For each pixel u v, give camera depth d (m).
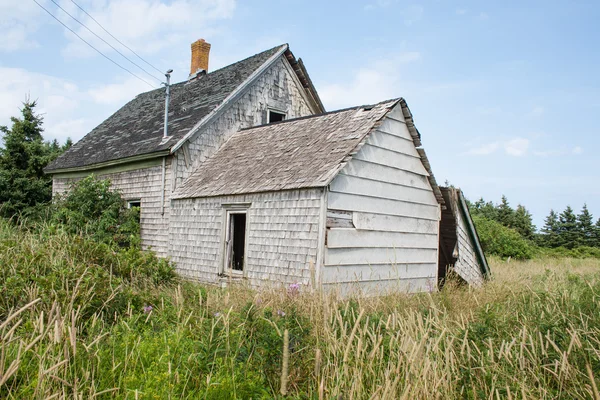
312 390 3.64
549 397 3.79
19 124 21.34
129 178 14.27
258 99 15.30
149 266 8.61
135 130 16.36
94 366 3.64
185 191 12.16
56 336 3.22
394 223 10.42
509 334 5.04
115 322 5.08
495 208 50.97
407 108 10.67
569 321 5.10
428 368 3.40
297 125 12.34
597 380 3.88
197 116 13.73
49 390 3.06
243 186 10.33
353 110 11.20
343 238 9.04
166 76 13.78
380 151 10.15
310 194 8.90
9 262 6.17
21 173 20.20
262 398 3.51
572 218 56.12
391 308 6.19
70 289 5.45
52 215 13.52
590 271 16.28
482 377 3.96
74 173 17.11
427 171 11.48
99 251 7.98
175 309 5.38
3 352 2.78
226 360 3.74
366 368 3.58
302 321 4.59
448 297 8.16
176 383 3.45
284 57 16.31
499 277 12.51
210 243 11.12
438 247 11.93
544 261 23.89
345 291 9.00
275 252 9.38
